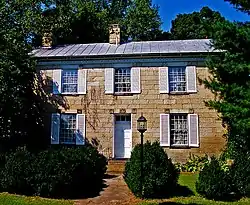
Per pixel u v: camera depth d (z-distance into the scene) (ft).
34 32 92.43
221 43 55.52
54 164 44.19
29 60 69.77
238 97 53.93
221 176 44.11
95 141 70.64
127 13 135.44
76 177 45.01
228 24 52.06
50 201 41.16
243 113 49.37
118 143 71.31
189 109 69.05
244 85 54.85
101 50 75.36
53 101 73.00
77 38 113.91
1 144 68.74
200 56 69.56
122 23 131.13
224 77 61.52
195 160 66.80
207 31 57.67
